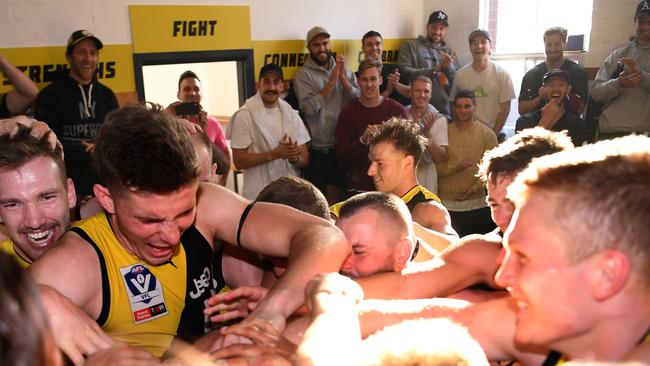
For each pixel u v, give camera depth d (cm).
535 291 77
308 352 80
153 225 113
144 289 127
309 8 597
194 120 425
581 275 74
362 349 72
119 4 475
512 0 666
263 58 568
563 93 459
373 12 654
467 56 684
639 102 470
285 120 465
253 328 103
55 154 145
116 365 94
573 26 633
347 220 137
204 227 136
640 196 72
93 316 122
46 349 55
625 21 567
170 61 508
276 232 130
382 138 261
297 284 112
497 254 136
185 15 510
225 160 271
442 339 67
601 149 80
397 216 137
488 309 106
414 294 131
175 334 131
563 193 75
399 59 628
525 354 99
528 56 660
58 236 144
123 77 484
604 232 72
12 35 425
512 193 85
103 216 126
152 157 107
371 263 135
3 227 155
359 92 530
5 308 51
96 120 403
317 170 524
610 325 76
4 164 135
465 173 445
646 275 72
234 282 156
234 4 540
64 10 448
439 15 615
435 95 573
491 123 541
